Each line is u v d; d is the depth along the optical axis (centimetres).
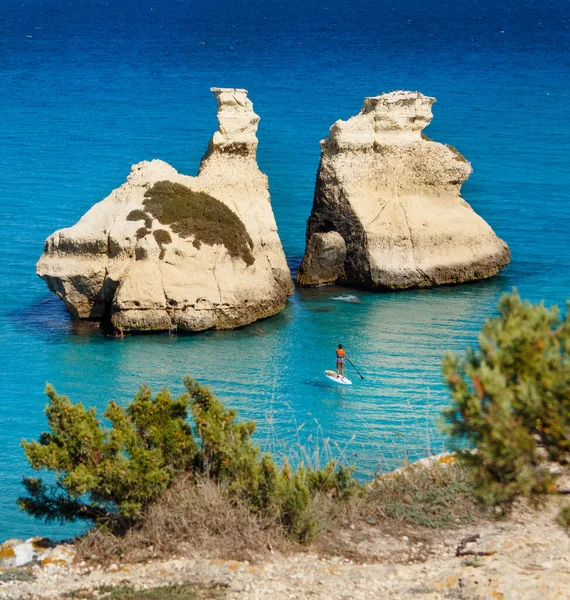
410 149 15688
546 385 3838
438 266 15462
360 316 13988
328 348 12612
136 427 5844
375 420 10038
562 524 4134
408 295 15088
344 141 15425
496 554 5206
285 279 14812
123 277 13250
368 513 5834
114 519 5609
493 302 14625
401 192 15700
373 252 15300
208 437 5722
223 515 5494
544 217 19462
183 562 5241
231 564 5184
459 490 6000
